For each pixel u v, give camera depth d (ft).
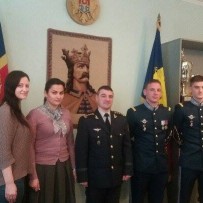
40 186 6.47
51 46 7.87
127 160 7.36
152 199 7.92
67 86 8.08
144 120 7.68
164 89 8.75
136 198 7.78
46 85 6.76
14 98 5.38
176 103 8.70
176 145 8.68
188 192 7.86
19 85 5.38
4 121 5.12
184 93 8.99
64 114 6.95
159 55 8.90
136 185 7.75
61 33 8.00
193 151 7.68
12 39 7.43
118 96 8.93
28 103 7.66
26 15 7.59
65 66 8.05
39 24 7.76
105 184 6.95
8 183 5.10
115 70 8.87
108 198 7.41
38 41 7.75
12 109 5.35
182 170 7.91
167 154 8.39
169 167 8.82
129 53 9.07
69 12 8.07
